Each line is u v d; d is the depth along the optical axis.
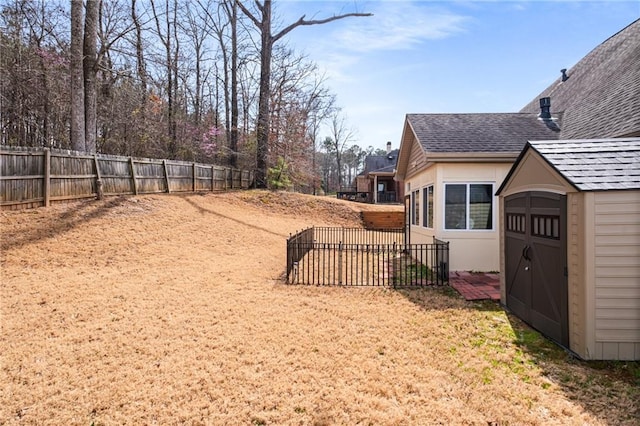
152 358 3.79
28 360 3.66
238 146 23.81
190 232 10.87
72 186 10.21
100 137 18.19
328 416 2.86
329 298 6.10
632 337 3.73
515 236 5.32
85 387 3.22
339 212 20.28
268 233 13.00
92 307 5.16
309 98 25.80
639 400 3.07
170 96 20.84
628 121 6.53
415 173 10.80
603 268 3.75
